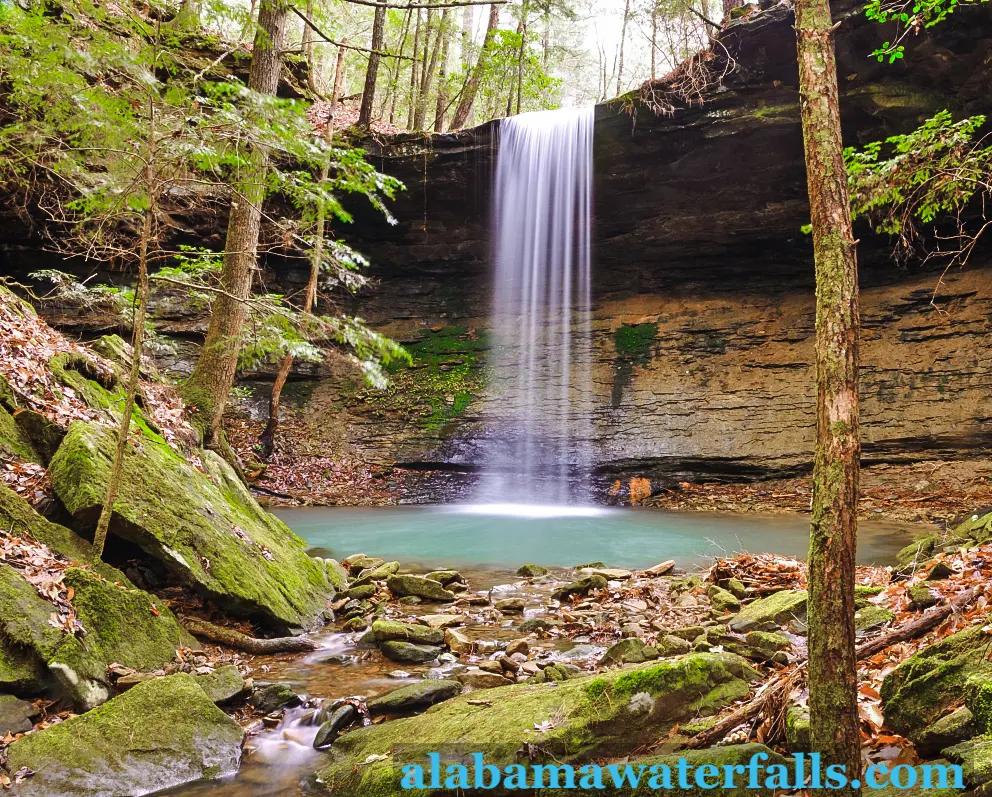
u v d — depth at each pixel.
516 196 17.38
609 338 17.53
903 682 3.13
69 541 4.85
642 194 16.27
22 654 3.76
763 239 16.23
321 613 6.08
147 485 5.55
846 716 2.38
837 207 2.50
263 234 15.17
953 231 14.40
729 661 4.02
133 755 3.32
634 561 8.78
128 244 13.04
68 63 4.16
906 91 12.55
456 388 17.69
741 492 14.48
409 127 23.12
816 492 2.47
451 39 24.02
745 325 16.64
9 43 4.11
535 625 5.66
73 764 3.18
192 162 4.80
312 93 18.31
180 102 4.35
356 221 17.92
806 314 16.22
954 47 11.73
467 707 3.76
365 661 4.93
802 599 5.28
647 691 3.49
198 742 3.50
